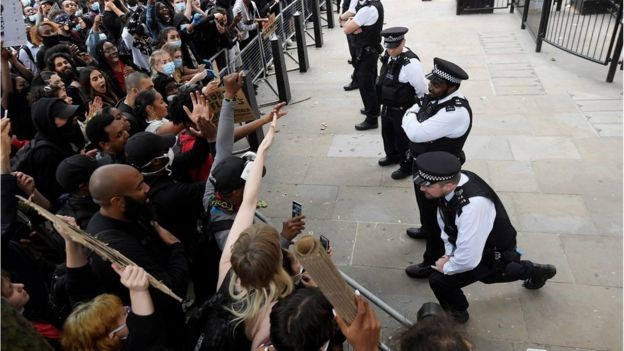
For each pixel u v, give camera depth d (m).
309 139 6.38
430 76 3.72
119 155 3.39
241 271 1.76
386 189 5.14
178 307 2.25
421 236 4.36
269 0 9.06
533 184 4.89
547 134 5.74
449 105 3.67
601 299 3.54
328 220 4.78
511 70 7.60
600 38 8.36
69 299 2.33
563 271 3.82
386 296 3.84
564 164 5.14
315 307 1.55
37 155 3.42
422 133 3.73
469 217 2.79
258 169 2.46
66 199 3.24
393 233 4.50
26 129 4.68
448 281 3.13
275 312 1.60
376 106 6.30
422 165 2.87
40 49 6.27
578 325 3.37
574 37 7.86
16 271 2.20
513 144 5.62
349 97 7.48
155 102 4.13
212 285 2.66
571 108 6.26
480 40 9.01
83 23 7.88
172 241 2.54
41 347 0.94
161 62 5.28
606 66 7.31
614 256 3.91
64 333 1.98
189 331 1.99
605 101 6.33
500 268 3.07
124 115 3.96
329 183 5.38
